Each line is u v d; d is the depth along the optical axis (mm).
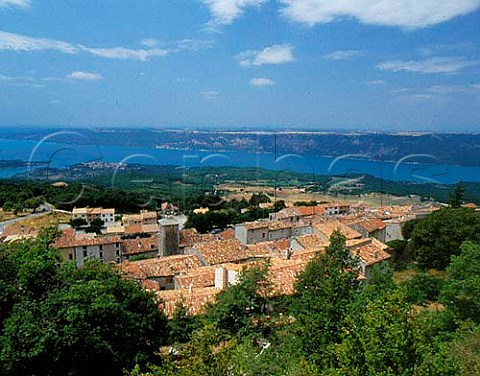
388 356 12234
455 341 17672
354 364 13164
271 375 15188
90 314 19469
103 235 84438
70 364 18750
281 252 50188
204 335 14227
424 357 12219
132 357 22031
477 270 27188
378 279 31906
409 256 56094
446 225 50469
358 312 19156
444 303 28203
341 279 22000
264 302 27531
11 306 19266
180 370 13906
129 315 22578
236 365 14039
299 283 27172
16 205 101812
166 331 25938
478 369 14695
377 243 55094
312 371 14242
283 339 22641
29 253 21578
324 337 18641
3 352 16234
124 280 26266
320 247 49594
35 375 17406
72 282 21750
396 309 13258
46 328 17500
